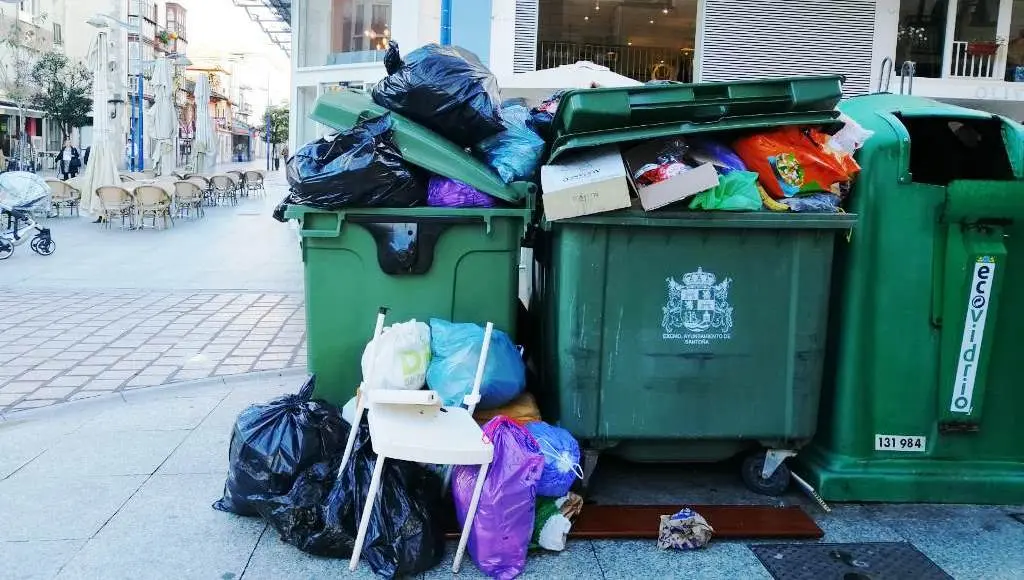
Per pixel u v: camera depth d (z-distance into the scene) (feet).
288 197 13.44
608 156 11.73
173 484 13.12
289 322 26.86
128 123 119.75
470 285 13.04
